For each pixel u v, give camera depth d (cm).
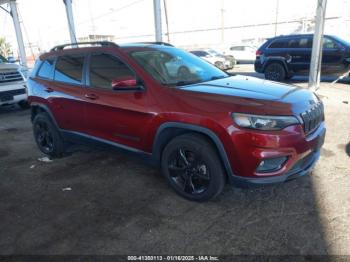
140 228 297
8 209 345
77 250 272
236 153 287
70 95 423
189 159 329
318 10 820
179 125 313
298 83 1086
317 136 315
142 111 341
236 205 325
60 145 479
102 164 452
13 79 846
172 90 328
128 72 362
